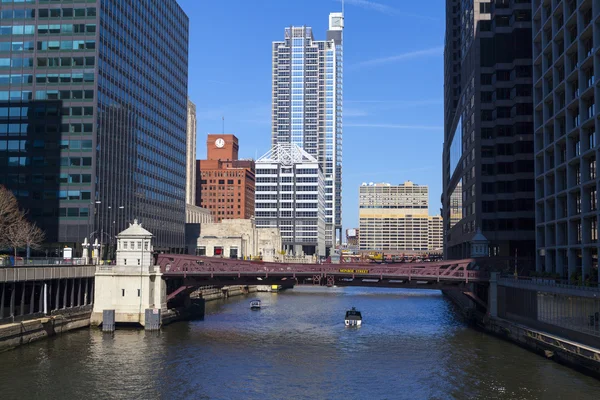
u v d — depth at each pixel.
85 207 131.25
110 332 86.38
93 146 132.25
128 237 94.06
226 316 113.25
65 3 134.88
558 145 95.25
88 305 92.75
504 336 84.19
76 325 87.69
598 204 78.62
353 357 71.06
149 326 89.25
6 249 124.88
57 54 134.38
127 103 151.75
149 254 94.31
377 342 81.56
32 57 134.75
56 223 131.50
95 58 133.50
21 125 133.88
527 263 125.94
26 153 133.38
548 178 100.12
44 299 80.69
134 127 156.50
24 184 132.88
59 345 74.94
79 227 131.12
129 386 56.66
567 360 63.81
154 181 171.88
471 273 97.06
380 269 97.81
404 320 108.25
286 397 53.88
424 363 67.25
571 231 89.31
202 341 80.81
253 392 55.38
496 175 131.75
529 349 74.50
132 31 155.38
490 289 93.75
